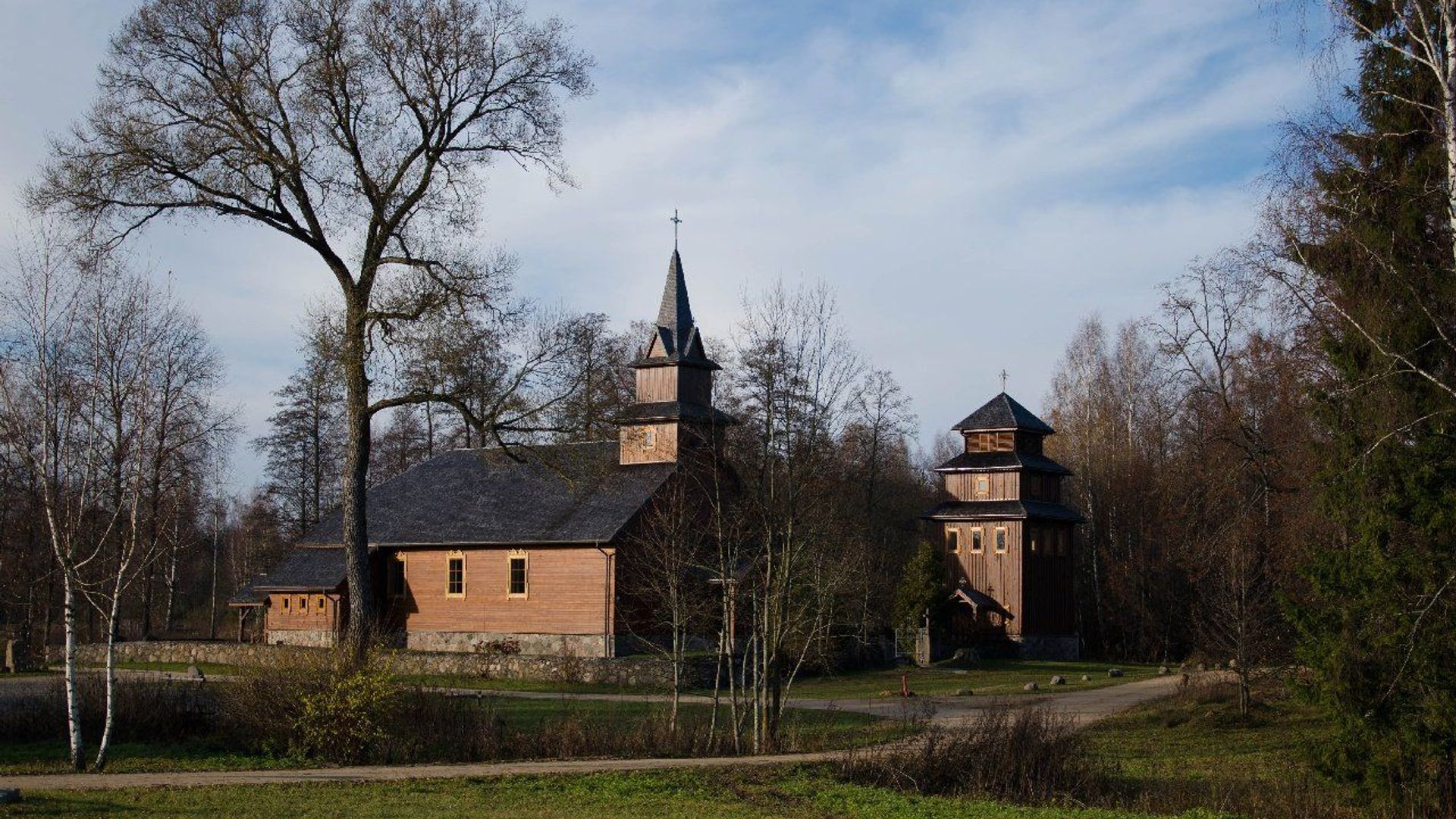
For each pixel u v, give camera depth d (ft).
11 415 77.05
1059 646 216.33
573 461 133.49
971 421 221.87
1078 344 254.47
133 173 110.22
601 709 112.98
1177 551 172.45
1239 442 142.00
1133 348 246.88
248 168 113.70
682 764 77.97
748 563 122.11
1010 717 91.09
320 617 180.96
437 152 118.01
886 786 75.41
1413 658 71.46
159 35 108.88
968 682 155.84
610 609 158.71
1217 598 124.67
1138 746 101.45
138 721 86.58
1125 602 216.33
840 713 115.65
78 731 72.49
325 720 78.74
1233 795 80.53
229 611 298.56
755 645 98.02
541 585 165.99
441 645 173.37
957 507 220.43
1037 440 225.76
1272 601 114.21
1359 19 74.84
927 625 193.47
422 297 118.21
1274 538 118.52
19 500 143.43
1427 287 75.66
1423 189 74.13
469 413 122.01
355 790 65.57
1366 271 78.38
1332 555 77.66
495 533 169.17
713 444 124.98
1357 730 74.28
